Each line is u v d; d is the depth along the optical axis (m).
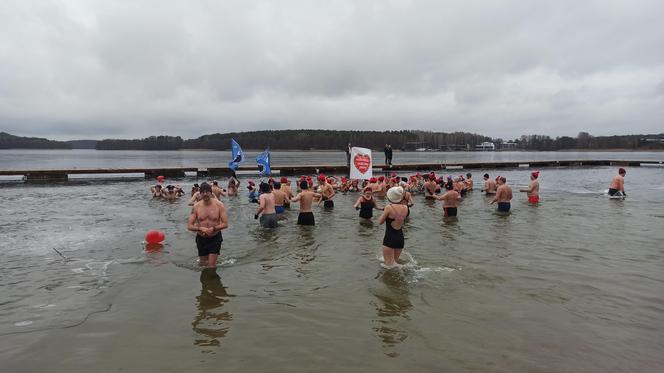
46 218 14.23
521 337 5.27
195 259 8.95
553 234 11.43
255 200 18.44
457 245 10.13
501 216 14.53
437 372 4.45
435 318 5.87
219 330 5.50
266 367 4.57
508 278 7.60
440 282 7.38
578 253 9.37
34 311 6.12
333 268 8.27
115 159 92.06
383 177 22.23
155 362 4.68
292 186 27.00
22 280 7.53
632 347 5.00
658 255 9.19
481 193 22.17
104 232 11.80
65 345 5.07
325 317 5.91
